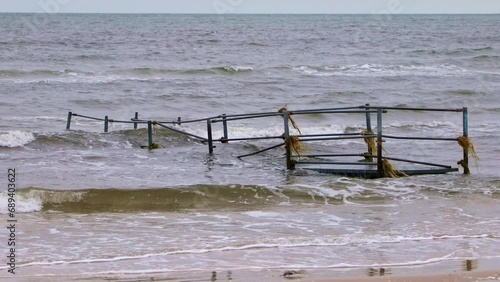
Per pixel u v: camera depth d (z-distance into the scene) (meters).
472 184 15.55
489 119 30.61
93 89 38.12
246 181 16.02
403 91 39.47
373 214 13.02
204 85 40.72
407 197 14.41
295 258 9.95
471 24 161.25
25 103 32.75
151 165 18.27
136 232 11.60
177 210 13.45
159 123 20.69
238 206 13.80
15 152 20.45
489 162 19.64
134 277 9.00
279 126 27.83
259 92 38.41
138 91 37.62
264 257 10.01
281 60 57.97
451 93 38.62
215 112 32.06
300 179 16.16
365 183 15.48
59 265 9.59
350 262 9.73
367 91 38.81
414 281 8.72
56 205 13.70
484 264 9.63
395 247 10.62
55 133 22.30
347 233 11.57
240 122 28.98
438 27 137.88
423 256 10.09
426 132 26.50
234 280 8.84
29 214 12.98
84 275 9.09
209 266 9.54
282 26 136.88
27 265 9.55
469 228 11.95
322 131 26.67
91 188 14.62
